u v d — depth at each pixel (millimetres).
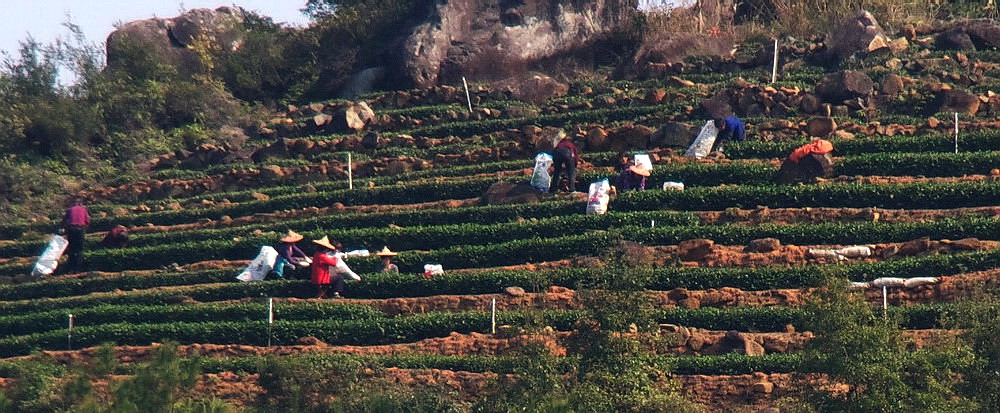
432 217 94875
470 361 73375
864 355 56844
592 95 119062
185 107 127875
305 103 133375
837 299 58125
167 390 53469
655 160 99000
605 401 59344
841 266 78438
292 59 141375
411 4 138500
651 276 80188
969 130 98625
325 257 84062
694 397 68875
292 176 110000
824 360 57500
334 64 135500
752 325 74938
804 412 57906
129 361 79125
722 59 119938
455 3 131125
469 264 87562
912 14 123875
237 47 144500
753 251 83000
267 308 81875
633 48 131625
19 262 98000
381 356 74438
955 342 58188
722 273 79562
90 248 98125
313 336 79500
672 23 131125
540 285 80688
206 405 59344
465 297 81375
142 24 144375
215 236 97438
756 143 99250
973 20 118000
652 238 85875
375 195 101500
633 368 62125
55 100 126125
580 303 78625
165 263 94562
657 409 60500
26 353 82500
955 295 74250
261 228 97625
